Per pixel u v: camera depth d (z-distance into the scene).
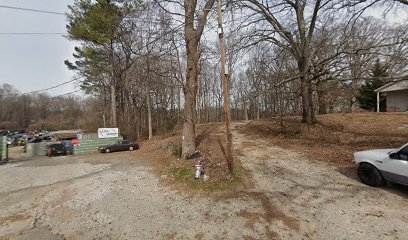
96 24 19.62
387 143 10.19
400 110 24.98
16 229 4.93
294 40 15.41
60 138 31.25
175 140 16.09
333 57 12.00
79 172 10.71
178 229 4.50
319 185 6.21
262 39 14.68
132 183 7.90
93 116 46.19
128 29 20.58
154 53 16.03
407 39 8.63
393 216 4.32
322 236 3.93
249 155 10.48
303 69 14.56
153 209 5.54
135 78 23.33
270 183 6.69
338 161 8.40
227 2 10.97
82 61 25.30
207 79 41.66
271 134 16.30
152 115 31.89
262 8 14.41
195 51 10.16
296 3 14.96
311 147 11.28
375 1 9.52
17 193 7.77
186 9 9.95
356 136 12.34
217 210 5.18
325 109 28.95
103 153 17.92
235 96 45.25
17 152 24.95
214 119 48.84
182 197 6.17
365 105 30.47
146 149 17.66
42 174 10.88
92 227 4.84
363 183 6.06
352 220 4.31
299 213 4.77
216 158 9.77
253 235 4.10
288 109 30.11
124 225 4.83
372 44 10.53
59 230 4.80
